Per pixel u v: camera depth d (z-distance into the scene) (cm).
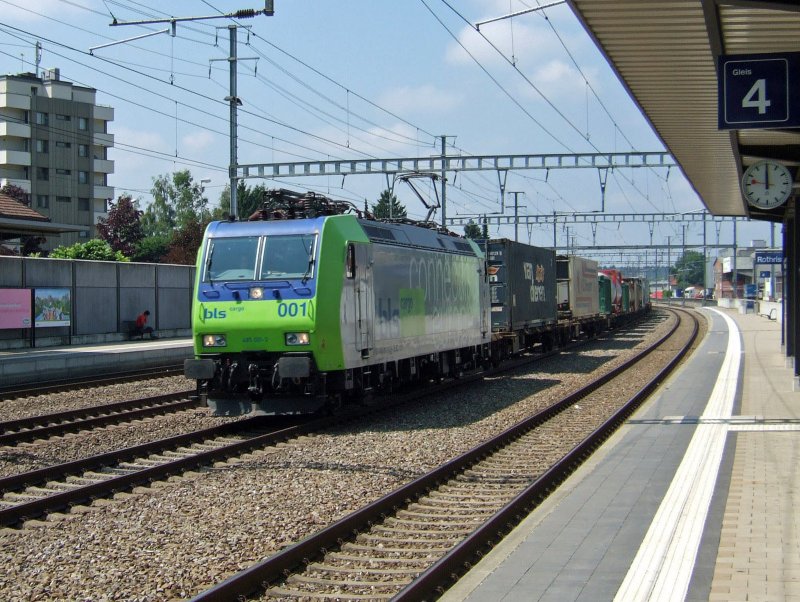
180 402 1967
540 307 3528
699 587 671
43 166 7981
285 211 1720
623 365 2858
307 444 1453
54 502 1029
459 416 1792
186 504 1038
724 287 13512
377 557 838
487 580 708
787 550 768
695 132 1809
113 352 2941
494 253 3044
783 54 1159
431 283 2089
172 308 4088
